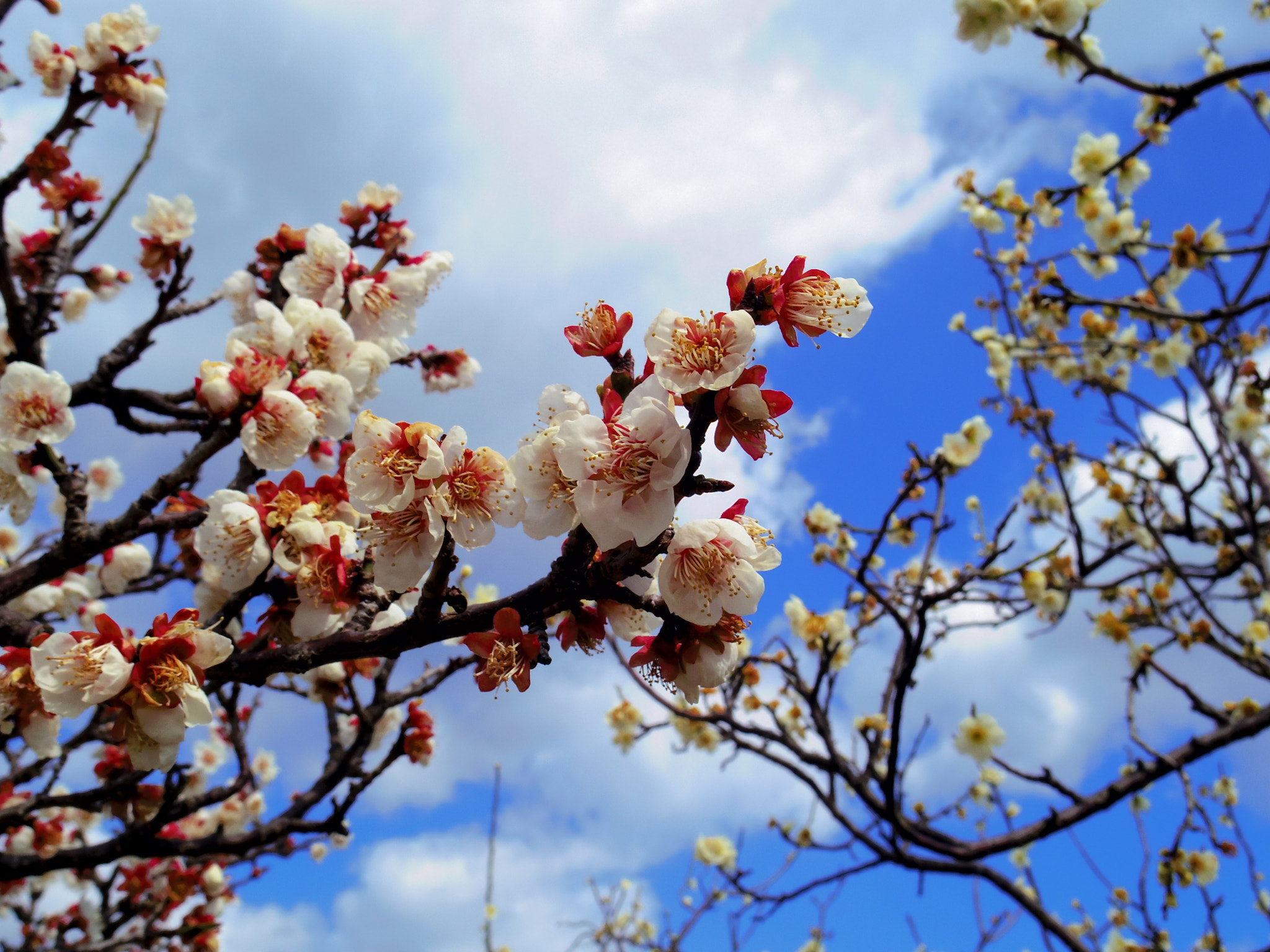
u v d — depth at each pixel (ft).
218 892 17.33
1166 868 17.90
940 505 17.94
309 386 9.61
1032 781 16.14
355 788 11.46
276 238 12.96
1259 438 19.92
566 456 5.47
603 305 6.37
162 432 13.94
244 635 9.76
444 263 13.29
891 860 15.62
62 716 6.38
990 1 15.20
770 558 6.04
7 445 9.05
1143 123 20.27
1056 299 18.16
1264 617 21.01
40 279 14.11
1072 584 18.24
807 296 5.83
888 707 17.71
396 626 6.45
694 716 16.66
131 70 13.74
